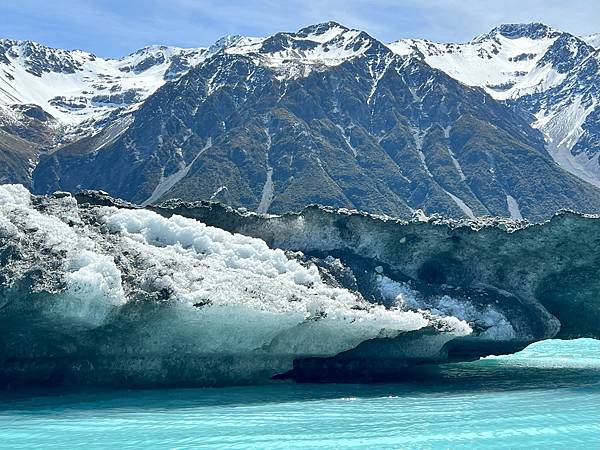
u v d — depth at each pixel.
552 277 39.41
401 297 35.91
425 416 26.72
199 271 29.95
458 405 29.17
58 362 28.98
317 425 24.97
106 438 22.88
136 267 28.75
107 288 26.27
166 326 28.16
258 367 32.00
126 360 29.14
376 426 24.94
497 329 36.44
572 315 42.00
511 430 24.64
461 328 34.19
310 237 37.34
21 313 25.58
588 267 38.53
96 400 28.23
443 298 36.72
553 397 31.64
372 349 35.00
